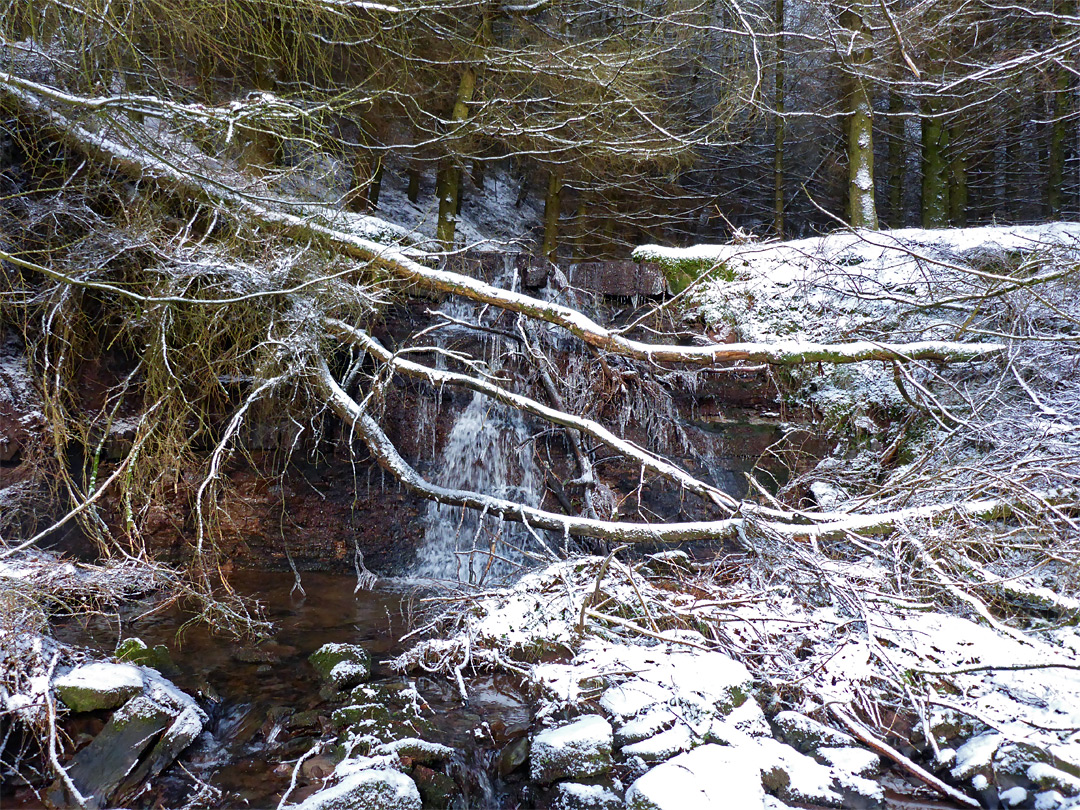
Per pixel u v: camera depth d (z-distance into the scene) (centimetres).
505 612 505
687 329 764
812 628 484
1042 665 388
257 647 514
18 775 352
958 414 649
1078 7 1030
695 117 1258
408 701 430
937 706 424
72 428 577
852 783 370
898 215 1541
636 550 699
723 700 414
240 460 676
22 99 526
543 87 1016
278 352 546
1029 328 585
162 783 362
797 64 1354
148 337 572
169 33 615
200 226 626
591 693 425
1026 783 371
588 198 1472
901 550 529
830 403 727
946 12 948
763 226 1767
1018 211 1602
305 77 858
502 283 798
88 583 498
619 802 349
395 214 1423
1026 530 524
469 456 755
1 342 589
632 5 1082
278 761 382
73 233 575
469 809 357
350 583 667
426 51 1004
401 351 594
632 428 759
